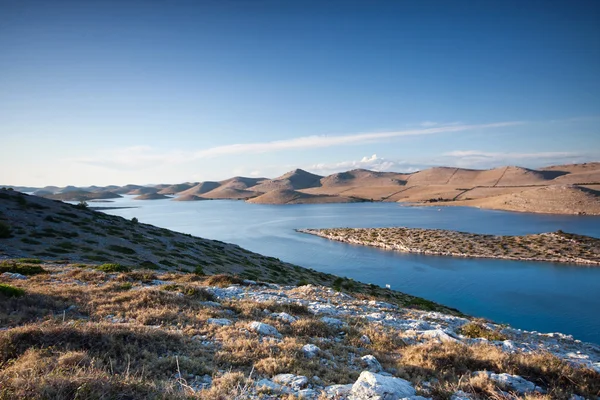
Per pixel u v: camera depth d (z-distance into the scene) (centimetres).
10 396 641
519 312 6669
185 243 6397
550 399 901
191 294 1903
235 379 847
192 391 760
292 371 951
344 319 1784
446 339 1451
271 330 1343
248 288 2541
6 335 938
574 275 9250
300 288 2809
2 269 2442
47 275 2362
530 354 1231
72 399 659
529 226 19112
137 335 1057
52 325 1097
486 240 13588
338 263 11538
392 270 10419
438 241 14025
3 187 6438
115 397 689
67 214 5803
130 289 1942
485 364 1114
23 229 4409
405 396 797
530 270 9925
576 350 1745
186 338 1134
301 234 19188
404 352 1272
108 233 5403
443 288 8425
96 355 912
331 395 796
